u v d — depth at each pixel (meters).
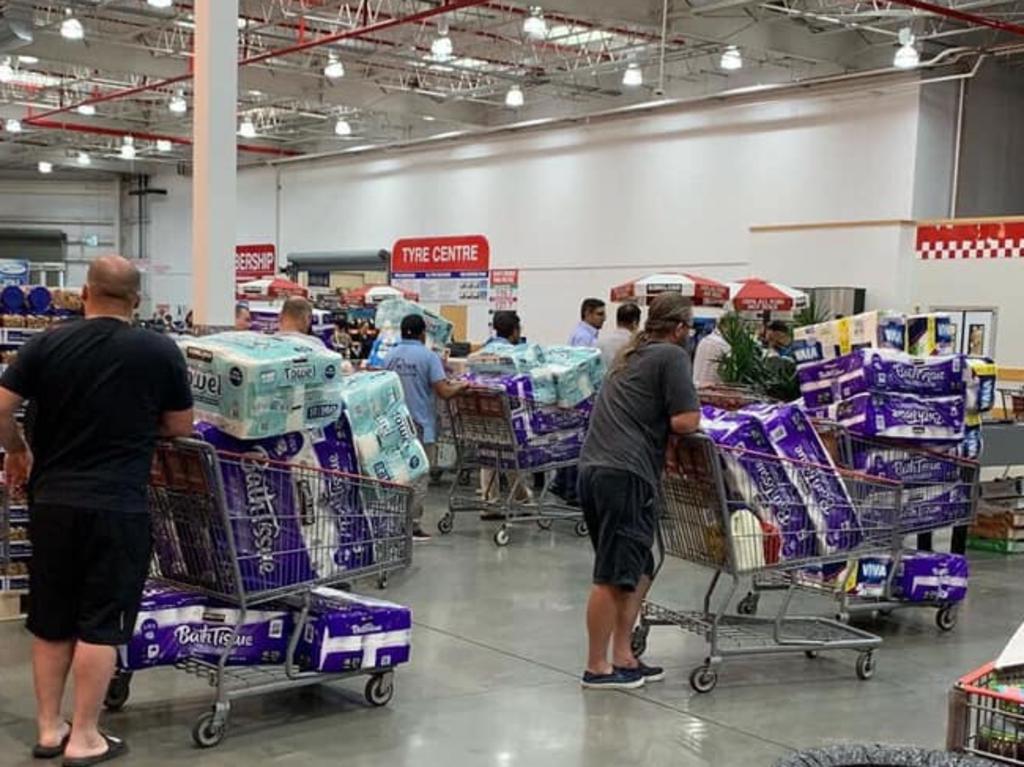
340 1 12.98
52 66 17.20
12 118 19.72
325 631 3.89
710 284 11.84
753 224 14.94
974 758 1.94
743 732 3.91
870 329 5.64
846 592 5.14
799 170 14.36
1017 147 14.32
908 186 13.12
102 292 3.39
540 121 17.47
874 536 4.70
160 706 3.98
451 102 18.08
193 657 3.76
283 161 22.86
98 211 26.66
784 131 14.52
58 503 3.28
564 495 8.16
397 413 4.31
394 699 4.17
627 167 16.62
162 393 3.41
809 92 14.20
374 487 4.06
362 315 13.77
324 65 15.96
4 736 3.63
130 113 20.23
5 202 26.53
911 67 12.03
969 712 2.05
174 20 13.73
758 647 4.45
